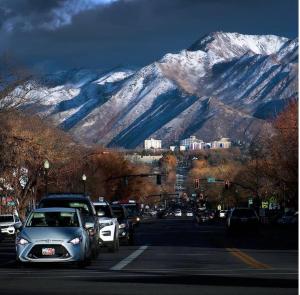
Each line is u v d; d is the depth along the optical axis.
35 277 22.36
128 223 43.22
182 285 19.56
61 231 25.69
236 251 36.78
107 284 19.97
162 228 87.75
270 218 100.12
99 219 35.56
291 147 81.38
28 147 73.19
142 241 49.91
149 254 34.41
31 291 18.38
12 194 78.94
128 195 146.25
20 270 25.09
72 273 23.78
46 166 67.44
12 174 76.56
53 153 77.50
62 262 25.98
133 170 154.12
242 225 61.41
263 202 118.19
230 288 18.72
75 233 25.67
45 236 25.38
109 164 139.25
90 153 108.56
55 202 32.53
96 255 30.94
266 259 30.45
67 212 27.27
